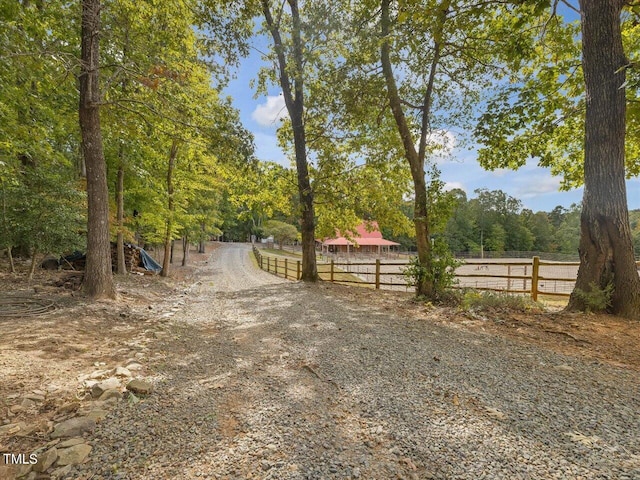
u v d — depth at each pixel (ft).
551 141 27.91
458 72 25.09
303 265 36.60
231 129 25.77
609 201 16.28
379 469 6.03
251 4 31.27
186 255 77.51
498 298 19.99
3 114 22.70
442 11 17.67
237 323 17.63
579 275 17.34
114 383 9.31
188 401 8.66
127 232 37.96
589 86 16.80
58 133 30.96
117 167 36.81
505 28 22.98
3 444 6.62
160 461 6.21
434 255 22.61
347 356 12.08
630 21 22.66
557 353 12.07
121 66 22.21
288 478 5.76
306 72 31.78
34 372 9.94
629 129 23.58
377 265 30.91
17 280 24.64
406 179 33.60
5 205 23.41
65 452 6.29
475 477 5.78
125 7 24.71
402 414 7.99
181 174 45.37
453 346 13.04
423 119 23.62
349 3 25.91
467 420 7.68
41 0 23.76
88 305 18.81
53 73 20.48
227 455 6.40
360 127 31.01
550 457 6.32
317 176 34.76
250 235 215.51
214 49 30.40
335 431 7.29
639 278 16.05
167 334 15.17
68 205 25.66
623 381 9.71
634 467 6.04
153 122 27.84
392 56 22.70
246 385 9.72
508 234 178.91
